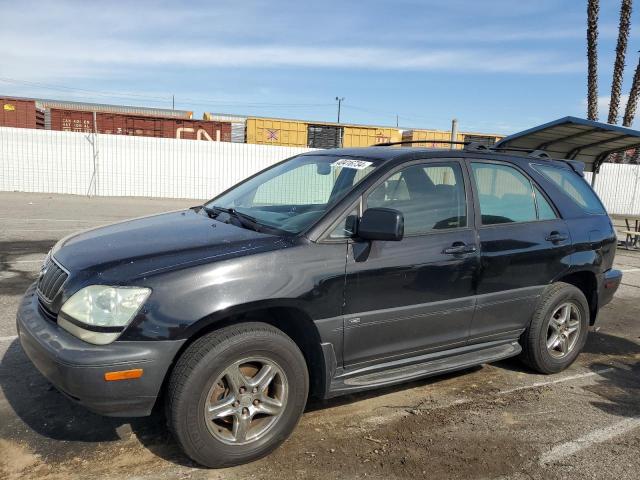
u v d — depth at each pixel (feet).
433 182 13.08
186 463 10.23
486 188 14.05
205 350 9.61
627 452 11.27
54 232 36.47
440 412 12.84
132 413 9.43
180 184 73.92
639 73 76.95
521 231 14.26
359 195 11.71
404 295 11.99
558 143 37.68
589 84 70.23
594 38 69.05
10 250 29.35
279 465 10.32
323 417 12.35
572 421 12.60
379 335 11.81
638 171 86.38
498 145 38.09
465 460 10.75
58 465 10.02
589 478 10.27
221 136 81.10
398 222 10.62
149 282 9.48
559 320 15.51
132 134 77.71
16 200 58.65
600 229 16.43
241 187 15.24
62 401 12.37
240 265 10.05
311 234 11.01
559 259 15.01
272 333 10.32
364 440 11.37
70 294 9.70
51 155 68.59
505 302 13.97
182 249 10.36
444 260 12.53
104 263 9.95
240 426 10.13
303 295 10.52
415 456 10.82
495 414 12.84
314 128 84.69
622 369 16.28
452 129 40.01
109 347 9.14
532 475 10.32
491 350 14.19
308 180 13.29
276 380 10.58
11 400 12.33
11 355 14.71
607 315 22.53
